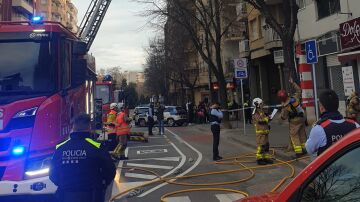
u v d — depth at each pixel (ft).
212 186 31.37
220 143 61.82
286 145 48.21
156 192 30.27
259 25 103.76
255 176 34.37
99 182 15.99
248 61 114.83
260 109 39.99
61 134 24.02
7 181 21.24
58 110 23.75
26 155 21.76
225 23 121.39
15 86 24.17
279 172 35.32
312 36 72.74
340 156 8.43
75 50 27.27
